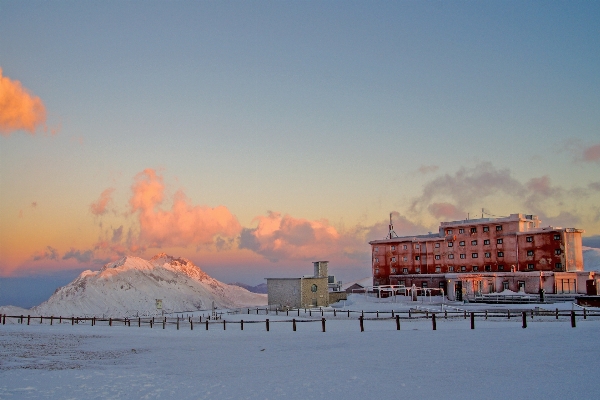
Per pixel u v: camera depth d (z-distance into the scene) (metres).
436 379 23.44
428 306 85.38
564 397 19.30
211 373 27.39
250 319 71.94
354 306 97.19
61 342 44.53
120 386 24.19
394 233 135.88
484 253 110.12
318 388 22.69
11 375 27.48
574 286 93.50
